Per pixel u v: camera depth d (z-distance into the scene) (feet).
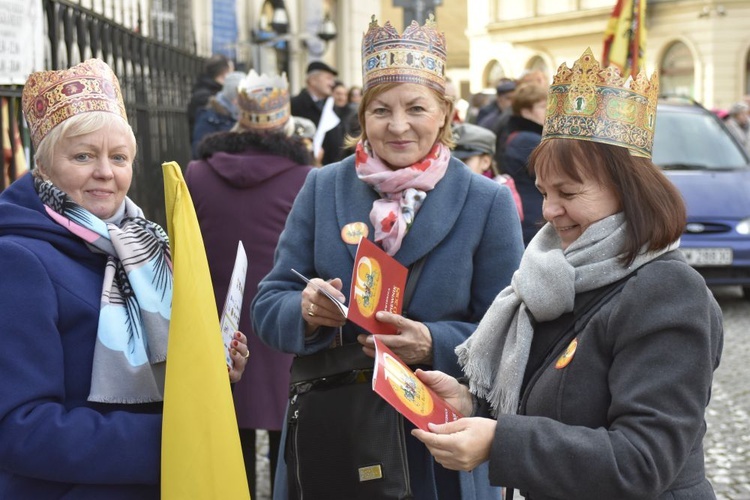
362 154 8.86
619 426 5.93
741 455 16.57
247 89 14.32
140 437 6.65
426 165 8.68
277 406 13.09
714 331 6.11
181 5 33.99
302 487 8.20
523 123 17.71
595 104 6.28
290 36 50.11
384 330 8.03
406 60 8.58
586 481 5.86
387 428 8.06
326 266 8.76
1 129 13.82
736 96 98.53
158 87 26.89
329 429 8.15
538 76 24.23
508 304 6.86
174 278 6.79
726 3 97.40
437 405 6.99
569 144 6.33
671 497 6.13
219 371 6.72
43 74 7.16
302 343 8.50
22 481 6.84
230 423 6.70
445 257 8.57
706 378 5.90
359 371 8.41
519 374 6.57
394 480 7.98
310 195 9.23
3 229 6.86
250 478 13.43
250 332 13.17
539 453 5.96
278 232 13.25
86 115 7.11
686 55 102.27
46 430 6.47
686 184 29.37
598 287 6.30
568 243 6.60
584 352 6.20
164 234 7.61
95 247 7.05
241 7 50.06
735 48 98.12
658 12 103.96
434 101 8.73
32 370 6.54
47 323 6.62
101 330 6.81
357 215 8.80
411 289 8.54
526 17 117.60
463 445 6.08
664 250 6.22
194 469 6.52
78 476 6.55
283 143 13.46
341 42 63.31
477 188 8.82
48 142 7.13
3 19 13.33
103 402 6.81
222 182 13.38
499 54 123.54
